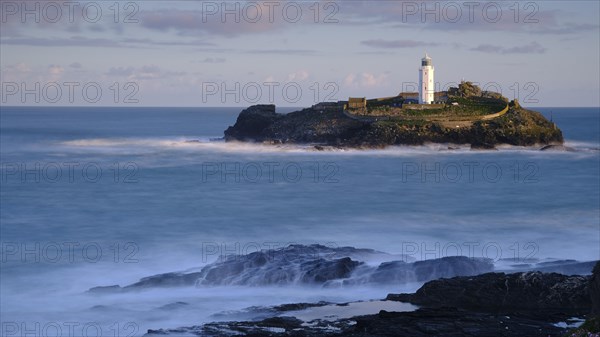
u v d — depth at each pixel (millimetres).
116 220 75438
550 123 194125
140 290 45719
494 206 87125
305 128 194750
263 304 42406
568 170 134375
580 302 38062
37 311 42250
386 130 183000
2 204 87250
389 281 45688
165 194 99000
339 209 84562
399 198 95562
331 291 44625
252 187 108875
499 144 185375
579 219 75188
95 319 40562
